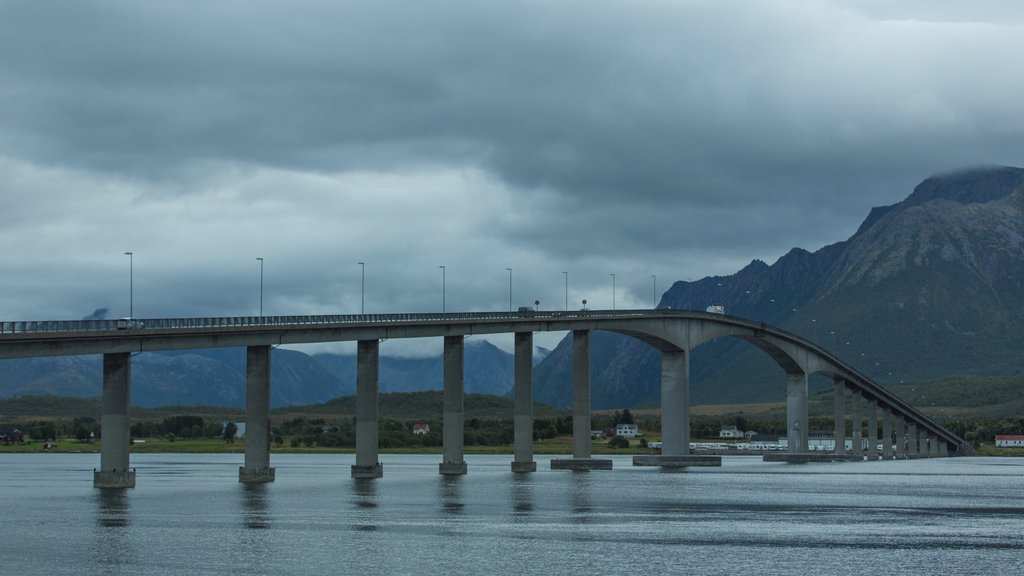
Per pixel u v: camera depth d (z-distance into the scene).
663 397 179.75
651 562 71.56
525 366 154.50
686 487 132.25
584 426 166.38
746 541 81.50
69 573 67.00
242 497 111.38
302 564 69.94
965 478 167.25
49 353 98.62
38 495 114.94
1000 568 71.38
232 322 116.12
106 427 114.38
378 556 72.81
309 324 123.38
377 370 135.88
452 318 141.88
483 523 89.81
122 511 97.94
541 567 69.38
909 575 68.56
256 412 123.12
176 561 70.88
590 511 99.88
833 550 77.75
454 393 145.75
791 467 198.75
